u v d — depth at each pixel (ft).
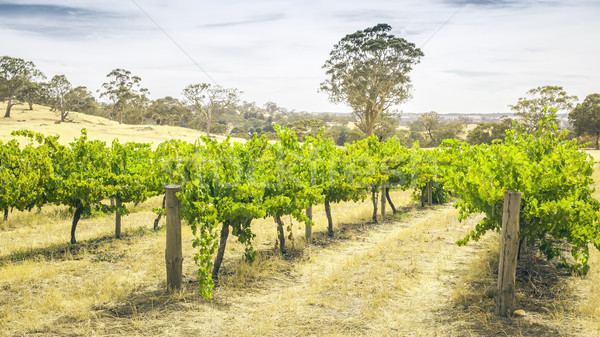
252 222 45.65
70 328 19.13
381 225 44.91
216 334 18.81
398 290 23.85
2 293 23.77
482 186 25.91
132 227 43.93
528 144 32.24
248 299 23.25
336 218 48.37
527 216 24.71
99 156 40.19
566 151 27.89
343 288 24.45
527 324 18.69
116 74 354.54
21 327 19.08
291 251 33.24
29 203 36.01
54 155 38.17
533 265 26.68
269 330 19.12
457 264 28.58
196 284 25.43
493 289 22.16
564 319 19.02
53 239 38.86
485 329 18.44
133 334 18.69
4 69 299.99
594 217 23.68
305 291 24.30
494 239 33.68
